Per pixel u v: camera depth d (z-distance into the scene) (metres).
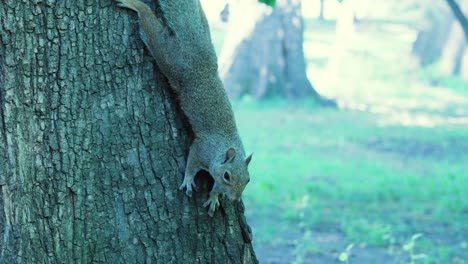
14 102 1.57
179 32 1.67
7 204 1.57
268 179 4.01
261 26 7.36
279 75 7.46
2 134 1.57
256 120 6.36
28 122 1.58
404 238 2.93
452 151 5.18
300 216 2.89
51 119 1.58
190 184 1.66
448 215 3.32
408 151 5.14
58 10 1.57
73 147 1.59
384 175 4.22
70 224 1.59
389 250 2.71
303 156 4.79
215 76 1.71
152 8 1.66
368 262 2.59
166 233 1.63
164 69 1.65
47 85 1.58
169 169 1.64
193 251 1.65
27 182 1.58
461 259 2.63
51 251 1.59
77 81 1.59
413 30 12.30
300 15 7.45
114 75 1.61
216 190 1.67
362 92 8.30
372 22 12.45
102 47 1.60
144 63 1.63
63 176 1.59
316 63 10.05
